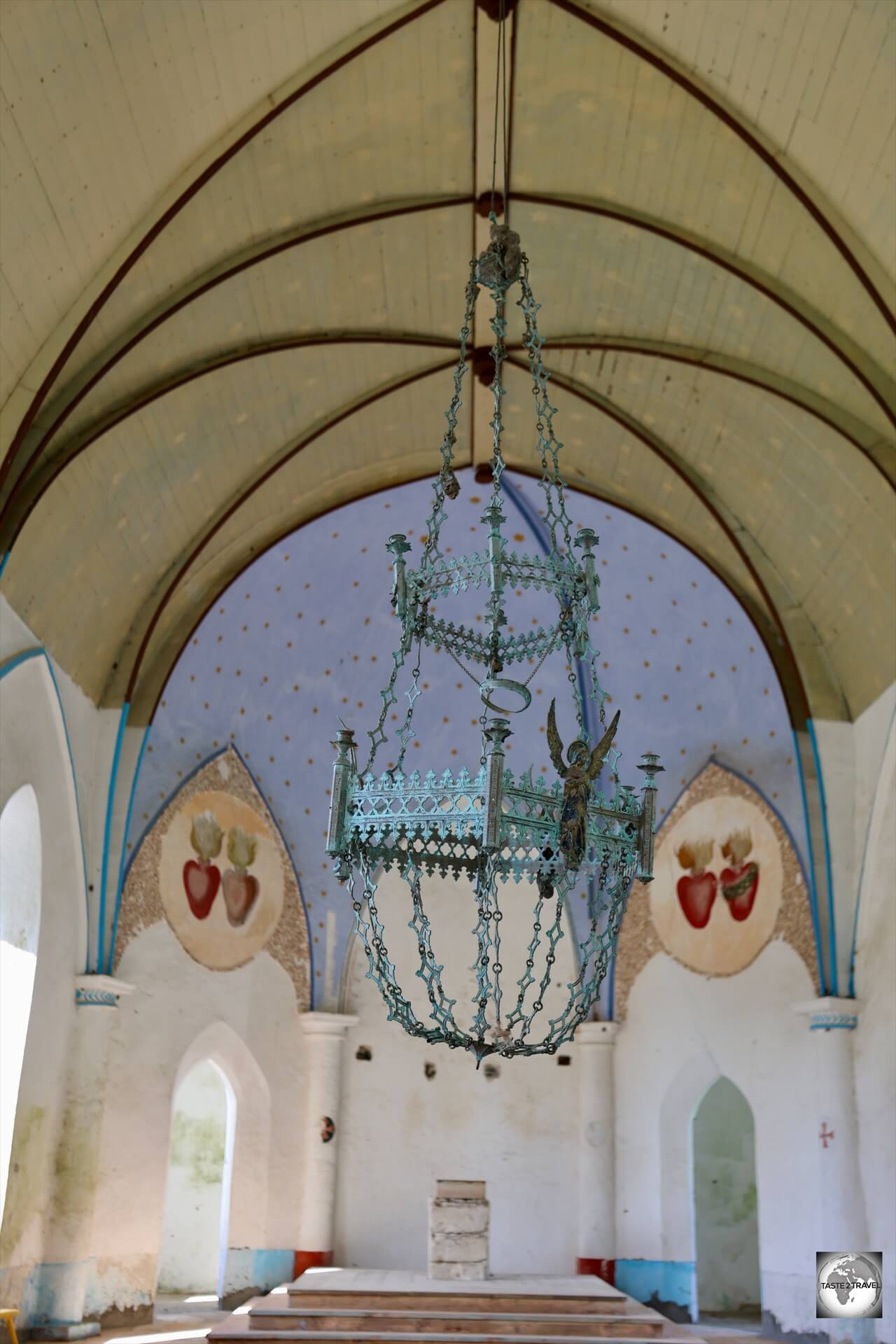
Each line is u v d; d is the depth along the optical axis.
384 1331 12.23
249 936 16.92
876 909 14.64
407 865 8.05
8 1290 12.84
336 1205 16.77
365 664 18.05
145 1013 15.56
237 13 9.83
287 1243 16.31
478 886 7.93
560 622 8.77
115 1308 14.43
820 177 10.81
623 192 12.23
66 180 9.90
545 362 14.66
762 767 16.48
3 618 12.25
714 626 17.00
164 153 10.52
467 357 14.69
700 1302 18.30
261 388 13.95
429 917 18.22
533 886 18.22
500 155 12.05
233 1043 16.53
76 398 11.54
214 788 16.83
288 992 17.16
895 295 11.12
